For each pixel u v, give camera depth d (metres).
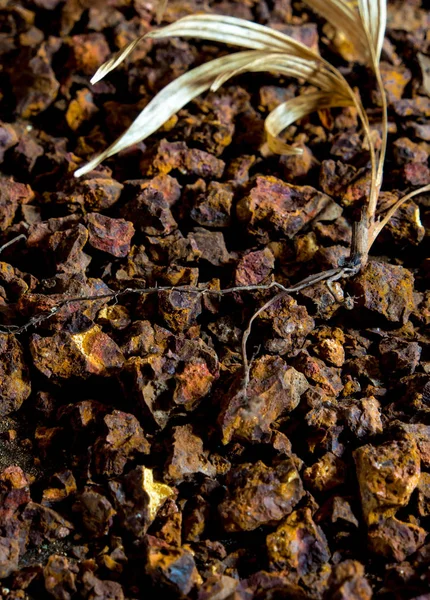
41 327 0.31
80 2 0.40
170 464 0.29
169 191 0.35
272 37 0.35
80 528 0.29
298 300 0.32
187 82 0.35
